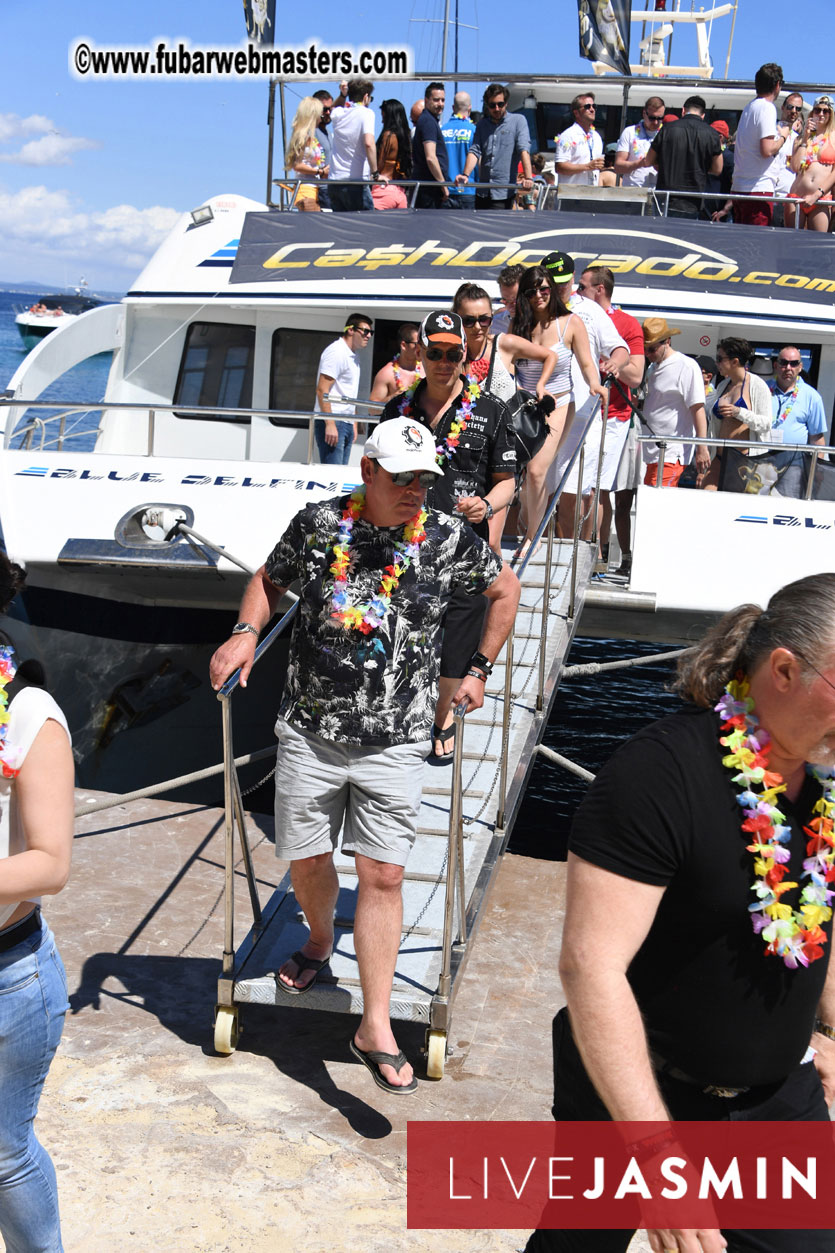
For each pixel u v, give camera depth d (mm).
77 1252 2670
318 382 8086
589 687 12039
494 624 3398
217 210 8969
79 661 7086
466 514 4262
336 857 4270
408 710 3141
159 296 8719
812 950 1838
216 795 7891
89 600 6996
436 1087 3434
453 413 4488
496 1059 3611
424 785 4539
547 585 5266
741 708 1845
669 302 8211
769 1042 1938
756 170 9141
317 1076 3475
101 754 7375
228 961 3516
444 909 3803
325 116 9922
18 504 6863
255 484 6828
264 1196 2904
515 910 4676
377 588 3084
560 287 6109
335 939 3750
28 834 2062
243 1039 3674
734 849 1816
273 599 3355
